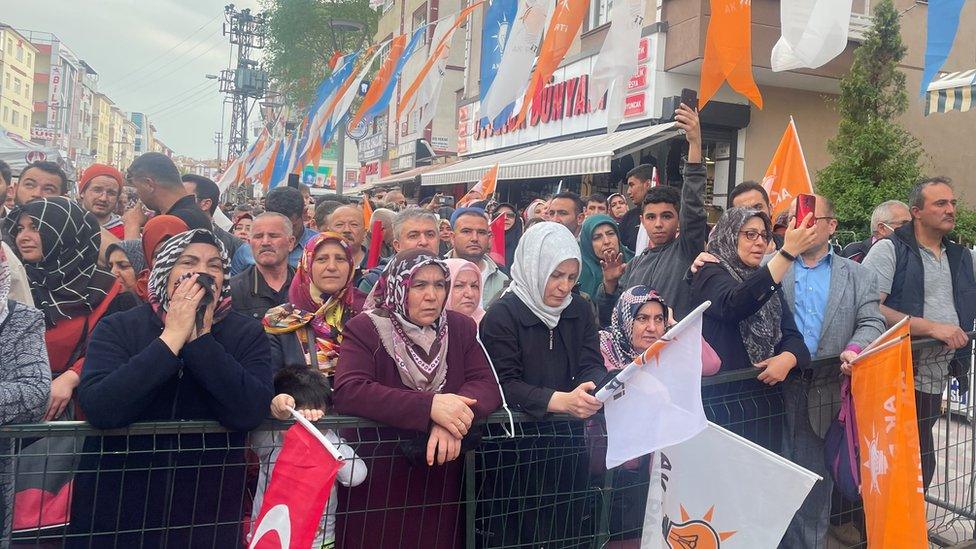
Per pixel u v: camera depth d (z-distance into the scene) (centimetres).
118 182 530
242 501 257
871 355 314
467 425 253
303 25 2353
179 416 251
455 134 2208
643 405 266
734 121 1036
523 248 309
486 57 414
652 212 444
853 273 378
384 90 691
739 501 273
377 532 272
